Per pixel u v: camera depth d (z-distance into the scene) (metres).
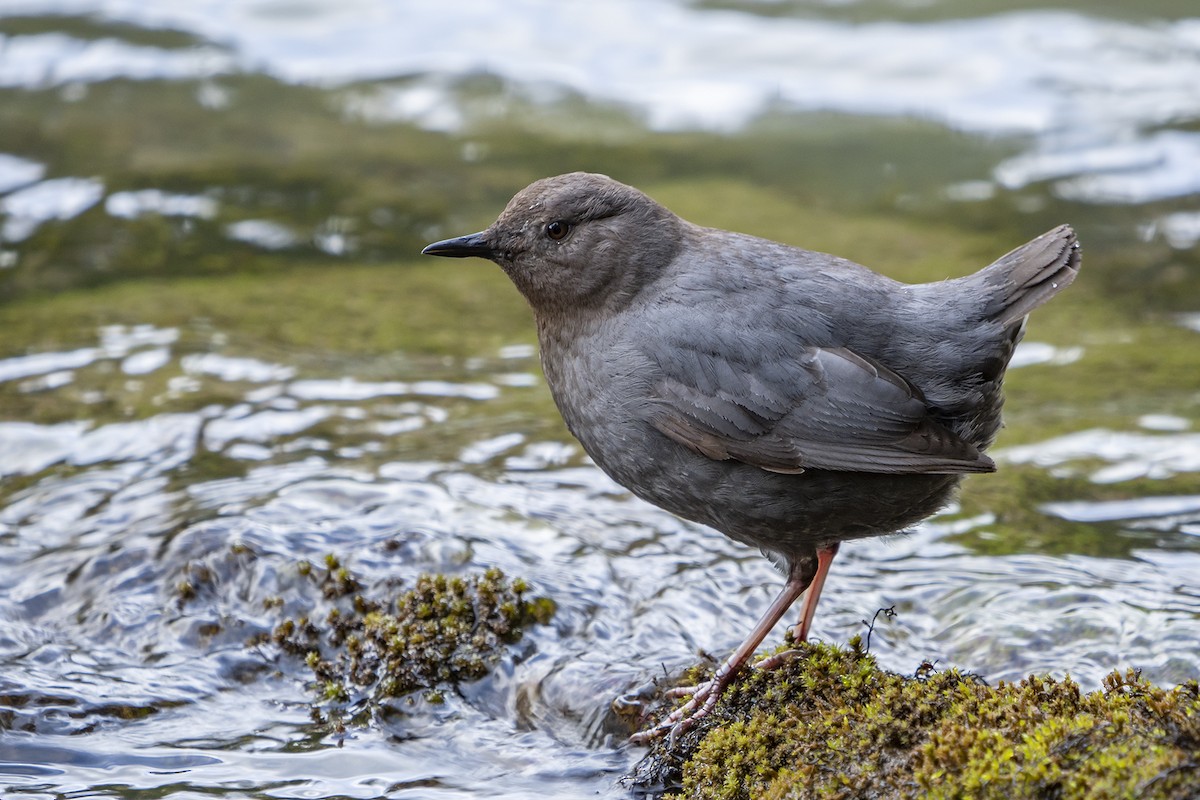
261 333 13.98
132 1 24.70
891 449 7.42
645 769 7.40
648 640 8.46
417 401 12.18
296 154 19.62
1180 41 22.19
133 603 8.93
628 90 21.86
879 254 16.09
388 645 8.37
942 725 6.24
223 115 20.83
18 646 8.62
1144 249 16.47
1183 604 8.55
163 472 10.51
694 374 7.74
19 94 21.09
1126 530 9.88
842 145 19.91
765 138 20.22
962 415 7.78
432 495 9.97
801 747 6.69
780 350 7.63
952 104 20.84
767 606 8.87
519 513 9.83
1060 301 15.34
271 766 7.61
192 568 9.08
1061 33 22.86
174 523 9.57
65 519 9.86
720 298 7.79
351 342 13.84
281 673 8.45
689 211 17.50
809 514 7.75
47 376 12.49
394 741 7.88
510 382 12.81
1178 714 5.92
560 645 8.43
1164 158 18.64
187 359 12.98
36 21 23.80
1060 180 18.39
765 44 23.14
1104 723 5.93
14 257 16.09
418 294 15.53
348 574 8.90
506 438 11.27
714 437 7.70
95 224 17.11
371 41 23.58
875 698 6.84
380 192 18.48
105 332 13.78
